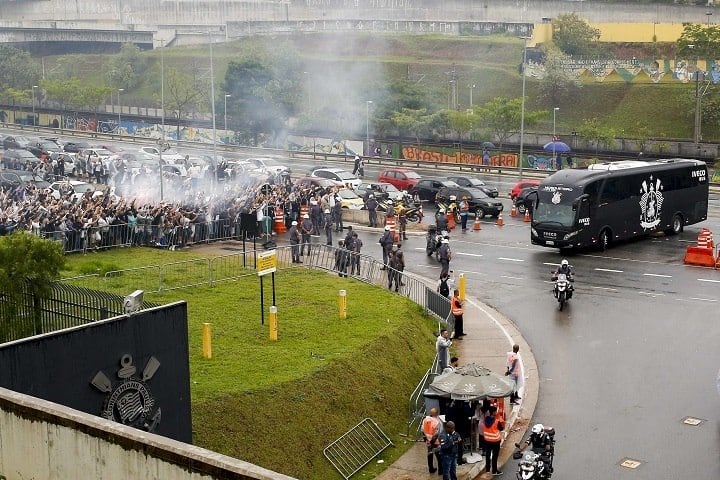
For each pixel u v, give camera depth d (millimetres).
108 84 145375
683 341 36406
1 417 16812
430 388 26188
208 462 14141
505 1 143750
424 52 136750
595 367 33594
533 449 24094
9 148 94562
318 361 29312
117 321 20297
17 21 161750
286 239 52625
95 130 131250
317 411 27031
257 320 34000
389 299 37750
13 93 141500
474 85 121062
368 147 104562
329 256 45219
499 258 50875
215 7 159500
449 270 47875
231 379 27453
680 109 109250
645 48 127875
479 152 98688
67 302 24578
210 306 35812
